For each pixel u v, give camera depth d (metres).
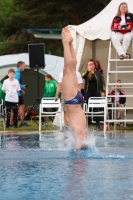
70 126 16.48
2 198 9.80
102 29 28.98
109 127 29.77
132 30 27.86
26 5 69.38
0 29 74.00
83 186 10.86
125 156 15.37
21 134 24.97
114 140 20.97
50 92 34.41
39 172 12.61
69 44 15.99
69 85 15.99
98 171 12.66
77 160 14.59
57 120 30.38
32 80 45.78
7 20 71.94
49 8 68.38
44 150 17.03
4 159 14.90
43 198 9.76
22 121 30.28
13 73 29.84
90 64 29.52
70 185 10.98
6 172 12.64
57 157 15.21
